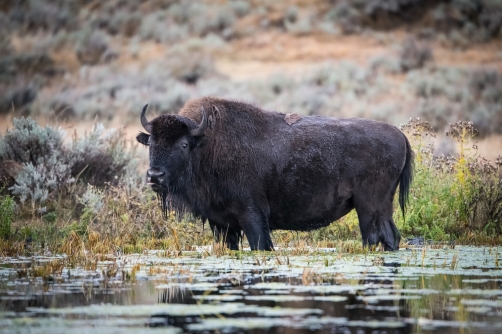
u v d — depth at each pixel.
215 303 28.83
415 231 53.69
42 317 26.69
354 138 45.66
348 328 24.73
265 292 30.89
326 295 30.25
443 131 121.19
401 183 47.22
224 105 45.03
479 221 54.31
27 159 61.59
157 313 27.12
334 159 45.19
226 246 45.84
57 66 179.25
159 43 193.88
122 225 50.84
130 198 53.06
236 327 24.91
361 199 45.50
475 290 31.48
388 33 199.62
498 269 37.53
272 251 43.88
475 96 158.25
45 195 55.88
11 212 51.62
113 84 156.50
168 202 45.25
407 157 47.25
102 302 29.25
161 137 43.00
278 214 45.47
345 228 54.09
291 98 143.50
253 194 44.34
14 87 156.00
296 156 44.91
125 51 187.50
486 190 55.81
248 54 185.88
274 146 44.88
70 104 143.62
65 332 24.34
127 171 61.94
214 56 183.25
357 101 144.50
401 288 31.91
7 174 59.34
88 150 61.81
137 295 30.62
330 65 166.62
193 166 43.91
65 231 50.50
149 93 148.50
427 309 27.70
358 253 43.78
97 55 186.12
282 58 183.25
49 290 31.88
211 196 44.44
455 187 55.75
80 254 42.34
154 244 47.78
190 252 44.94
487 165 58.69
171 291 31.42
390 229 46.19
